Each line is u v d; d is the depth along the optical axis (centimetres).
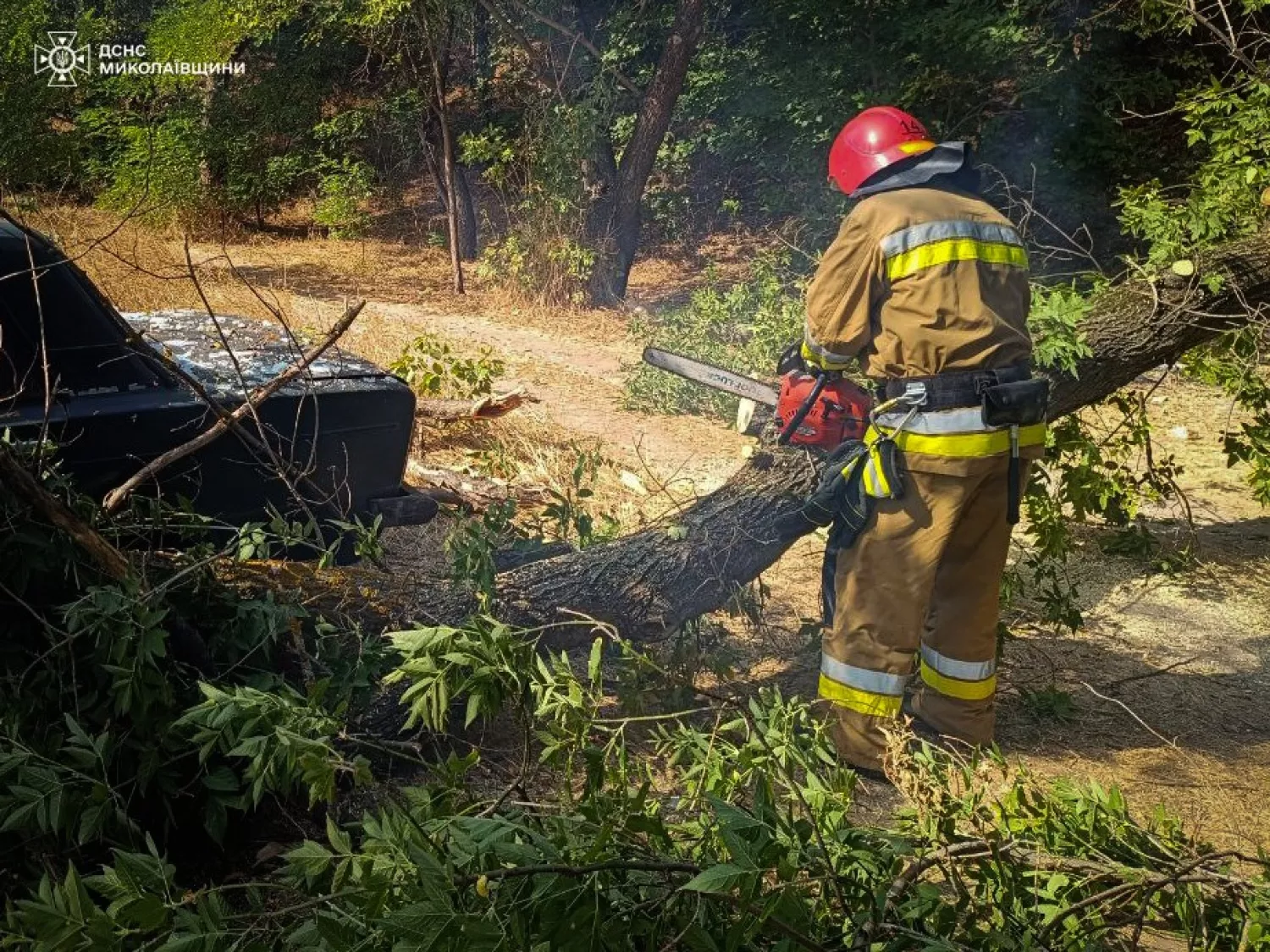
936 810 283
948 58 1242
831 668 383
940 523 364
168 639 310
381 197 1959
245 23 1628
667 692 399
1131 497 568
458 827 230
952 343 354
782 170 1453
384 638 352
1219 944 267
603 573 390
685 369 398
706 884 207
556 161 1298
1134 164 1267
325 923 209
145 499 344
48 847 274
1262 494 620
